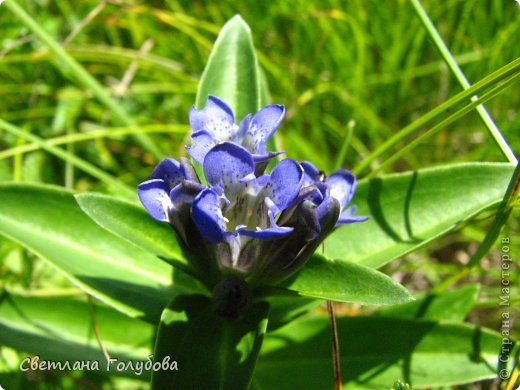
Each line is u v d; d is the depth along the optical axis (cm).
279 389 15
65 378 17
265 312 12
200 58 25
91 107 24
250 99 15
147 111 24
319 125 24
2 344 15
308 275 12
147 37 26
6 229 15
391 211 15
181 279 15
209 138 12
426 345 15
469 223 15
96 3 25
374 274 12
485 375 14
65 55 20
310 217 11
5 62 23
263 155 11
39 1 25
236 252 12
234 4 25
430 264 20
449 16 24
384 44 25
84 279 14
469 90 14
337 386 13
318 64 25
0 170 21
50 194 15
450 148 23
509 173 14
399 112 24
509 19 24
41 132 23
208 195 10
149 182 11
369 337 15
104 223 12
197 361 12
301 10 24
